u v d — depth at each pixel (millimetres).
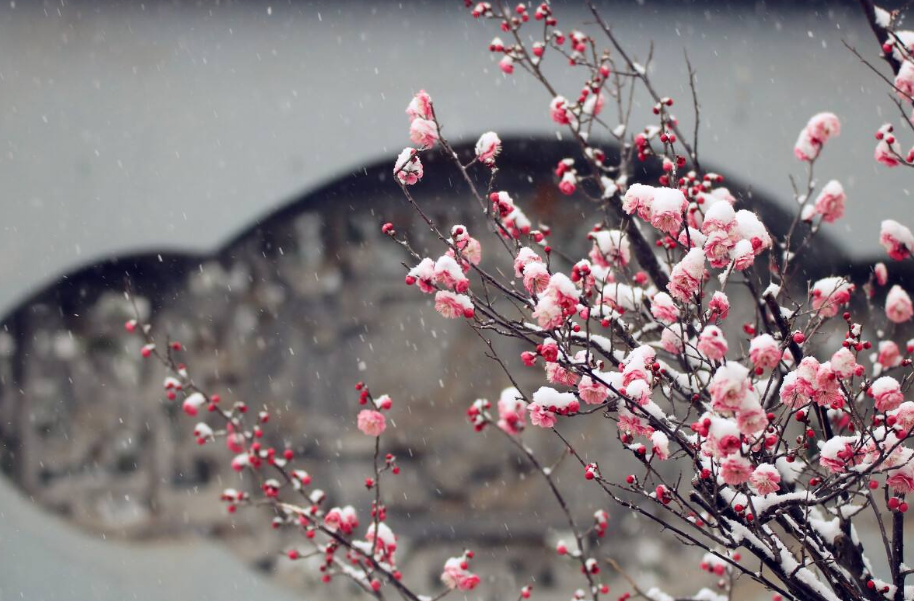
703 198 2588
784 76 6059
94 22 6270
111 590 6039
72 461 6480
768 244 2188
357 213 6711
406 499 6957
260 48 6289
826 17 6133
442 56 6176
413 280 2254
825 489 2186
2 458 6383
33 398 6469
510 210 2449
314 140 6203
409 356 7031
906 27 5992
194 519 6535
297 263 6809
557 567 6742
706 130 5957
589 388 2145
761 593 6027
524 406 3174
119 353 6613
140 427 6609
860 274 5914
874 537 5512
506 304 6527
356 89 6223
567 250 6520
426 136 2375
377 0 6254
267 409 6863
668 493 2129
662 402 3742
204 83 6277
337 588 6359
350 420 6957
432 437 7035
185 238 6203
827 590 2158
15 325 6410
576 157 6246
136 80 6273
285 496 6766
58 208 6191
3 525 6066
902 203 5863
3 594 5945
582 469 6895
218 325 6766
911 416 2084
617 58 6008
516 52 3109
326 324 6934
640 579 6586
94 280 6438
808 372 2113
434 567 6801
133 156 6238
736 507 2082
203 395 3473
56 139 6227
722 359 2072
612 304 2619
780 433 2178
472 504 6949
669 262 2783
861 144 5949
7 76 6246
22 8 6262
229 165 6223
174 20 6293
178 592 6094
